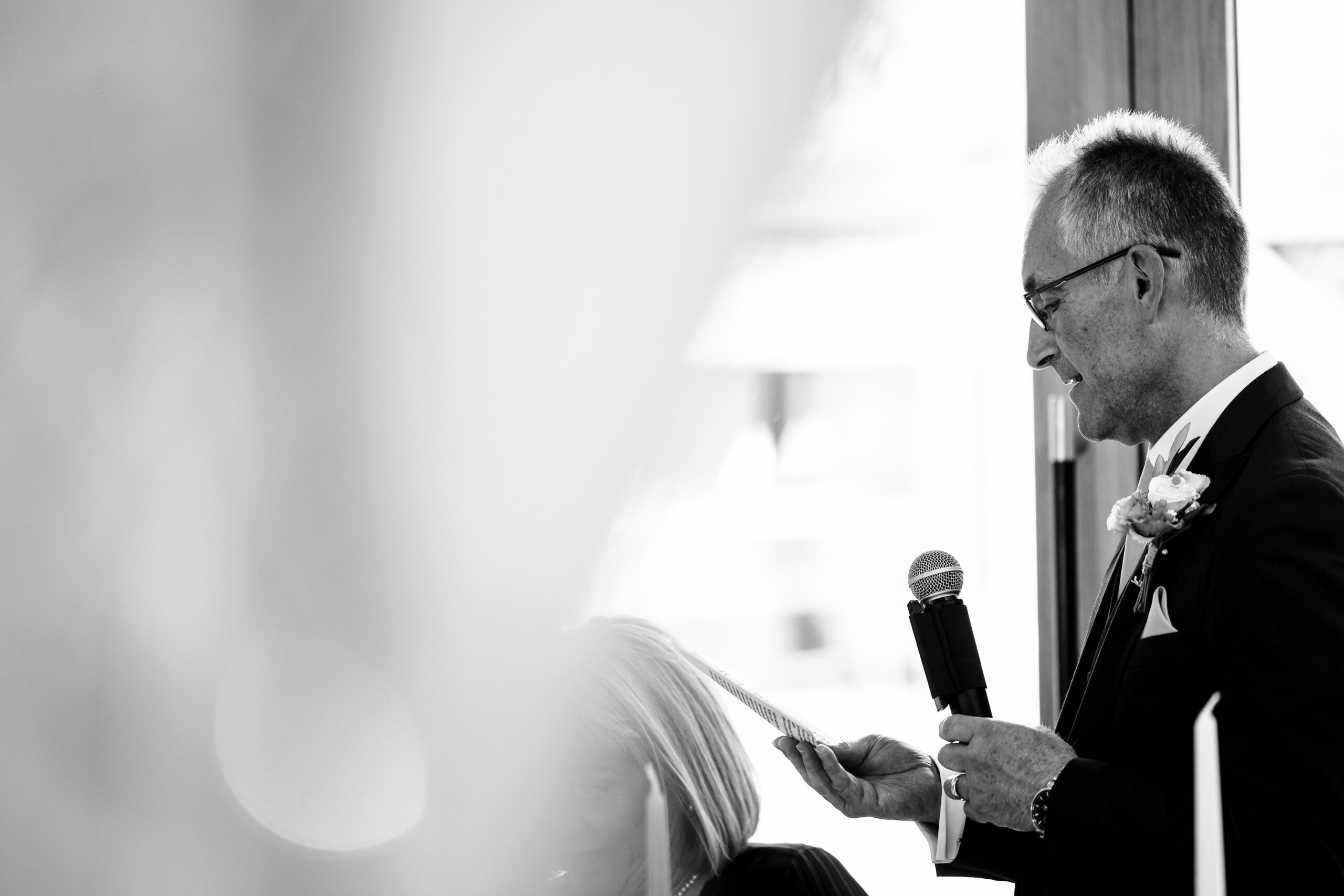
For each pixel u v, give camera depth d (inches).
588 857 89.3
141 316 129.5
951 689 89.0
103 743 126.3
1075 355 86.7
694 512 142.3
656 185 141.9
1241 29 136.6
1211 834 35.4
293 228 133.6
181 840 126.9
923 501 144.5
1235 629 73.6
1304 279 138.2
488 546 137.0
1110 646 84.8
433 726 130.3
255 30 132.5
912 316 144.2
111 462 128.5
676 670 92.4
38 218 127.9
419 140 137.0
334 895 127.8
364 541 133.6
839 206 143.8
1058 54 137.5
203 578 129.5
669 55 141.6
